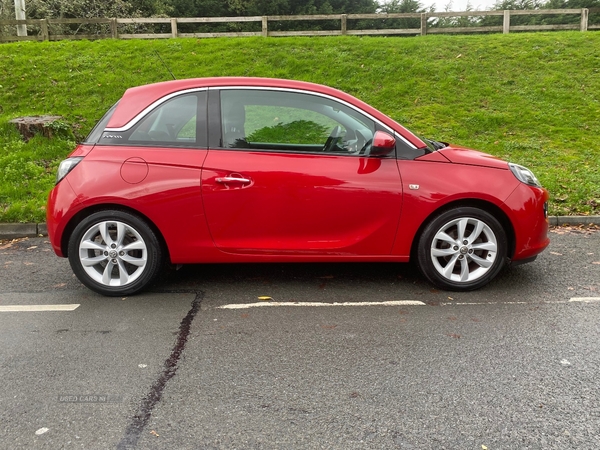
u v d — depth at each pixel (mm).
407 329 3393
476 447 2193
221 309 3783
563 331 3344
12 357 3055
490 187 3922
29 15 25719
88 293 4184
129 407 2516
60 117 9625
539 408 2477
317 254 4000
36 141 8930
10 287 4371
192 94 4039
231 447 2207
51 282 4496
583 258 5000
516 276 4473
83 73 12820
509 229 4086
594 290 4113
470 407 2486
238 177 3869
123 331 3416
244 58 13961
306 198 3893
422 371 2836
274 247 3982
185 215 3904
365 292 4105
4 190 7062
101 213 3926
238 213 3912
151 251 3984
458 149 4270
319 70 13148
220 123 3986
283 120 3998
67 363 2971
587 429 2314
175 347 3166
